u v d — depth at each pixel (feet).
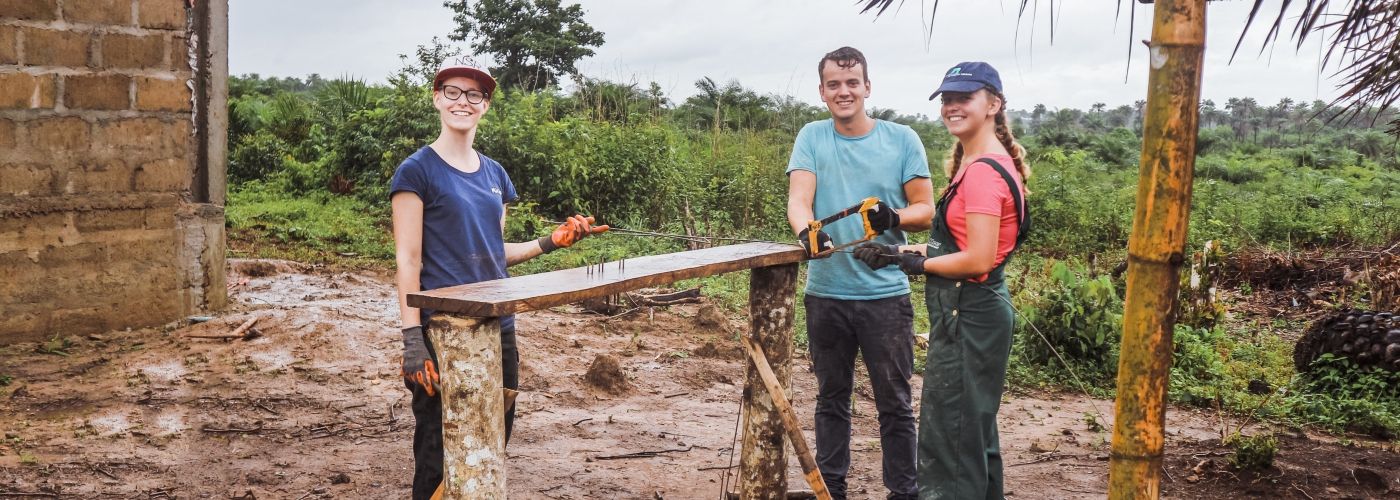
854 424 20.12
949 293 11.19
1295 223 56.80
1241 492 16.08
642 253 39.06
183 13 24.77
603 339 26.25
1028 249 51.44
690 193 48.98
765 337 12.10
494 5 120.26
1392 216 56.80
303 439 17.13
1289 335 33.17
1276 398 23.36
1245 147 117.29
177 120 24.95
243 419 17.99
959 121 11.23
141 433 16.98
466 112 11.13
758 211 48.78
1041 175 64.18
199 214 25.73
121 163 23.91
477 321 8.52
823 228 13.42
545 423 18.79
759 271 12.05
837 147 13.60
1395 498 15.90
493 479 8.74
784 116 56.70
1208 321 30.86
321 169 54.95
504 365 11.30
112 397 18.88
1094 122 148.46
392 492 14.89
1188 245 50.49
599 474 16.05
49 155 22.65
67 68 22.75
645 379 22.53
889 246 11.68
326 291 30.53
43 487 14.37
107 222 23.81
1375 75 10.71
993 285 11.09
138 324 24.58
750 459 12.26
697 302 31.71
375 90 66.69
